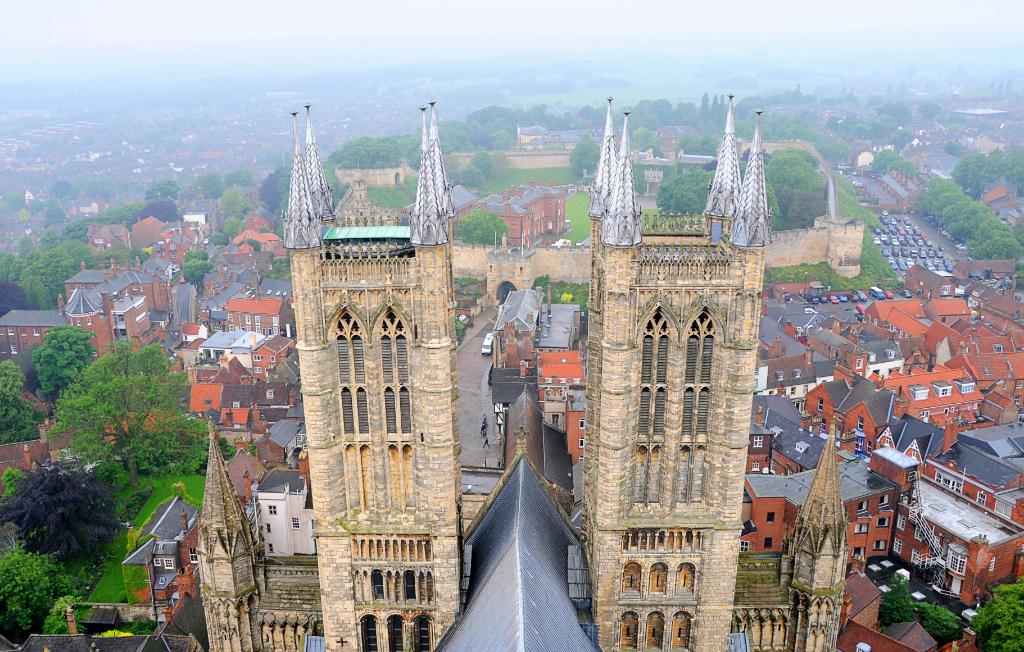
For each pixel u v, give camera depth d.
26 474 157.00
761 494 134.25
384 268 65.50
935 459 156.00
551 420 171.38
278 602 79.38
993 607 108.19
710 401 70.44
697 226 76.19
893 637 109.75
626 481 72.06
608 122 71.62
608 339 67.44
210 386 194.88
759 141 64.38
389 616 75.88
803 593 77.88
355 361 68.50
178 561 126.00
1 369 180.88
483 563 76.25
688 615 76.81
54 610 121.44
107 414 166.38
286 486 136.75
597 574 74.50
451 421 69.69
